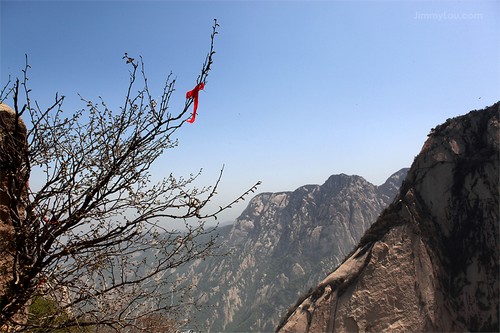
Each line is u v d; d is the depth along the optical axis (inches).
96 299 138.3
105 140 142.9
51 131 139.4
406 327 1219.2
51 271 139.7
